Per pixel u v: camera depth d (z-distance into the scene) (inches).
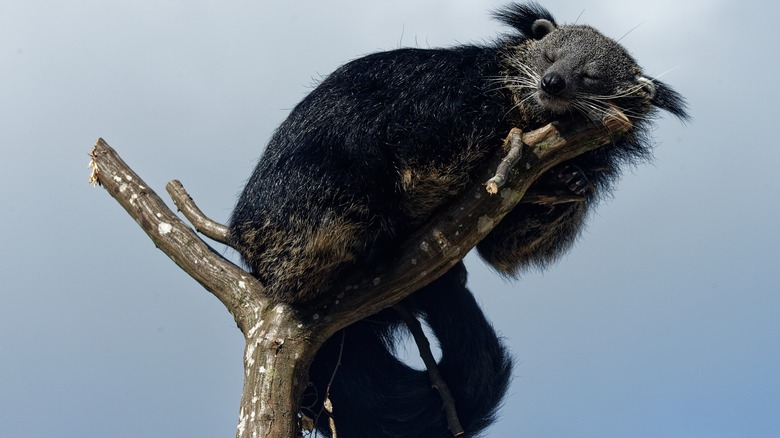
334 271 312.7
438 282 370.3
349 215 315.6
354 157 322.3
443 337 370.9
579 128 295.4
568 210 360.8
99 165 356.2
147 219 339.6
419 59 345.4
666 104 366.9
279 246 321.4
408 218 325.7
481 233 301.7
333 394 358.3
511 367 384.8
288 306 308.5
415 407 363.6
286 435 282.7
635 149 368.2
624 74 359.9
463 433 365.1
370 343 370.9
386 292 305.6
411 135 323.0
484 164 320.2
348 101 338.0
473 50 361.1
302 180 323.3
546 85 323.0
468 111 326.3
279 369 294.0
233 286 317.7
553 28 382.6
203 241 334.3
